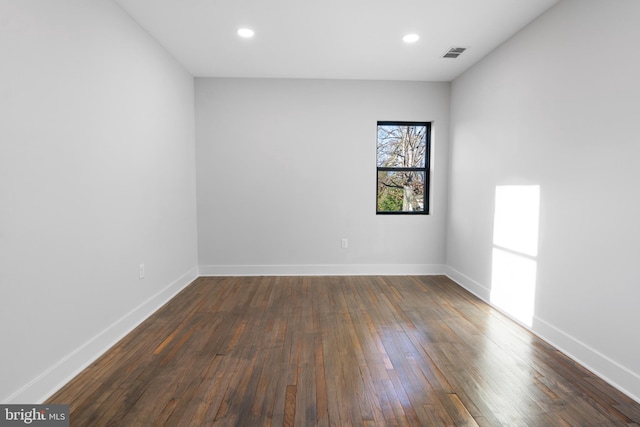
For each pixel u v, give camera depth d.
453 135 4.55
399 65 4.05
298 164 4.66
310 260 4.75
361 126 4.65
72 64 2.19
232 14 2.88
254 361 2.40
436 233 4.80
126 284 2.86
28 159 1.85
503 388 2.08
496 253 3.48
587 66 2.34
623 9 2.07
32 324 1.88
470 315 3.28
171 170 3.79
